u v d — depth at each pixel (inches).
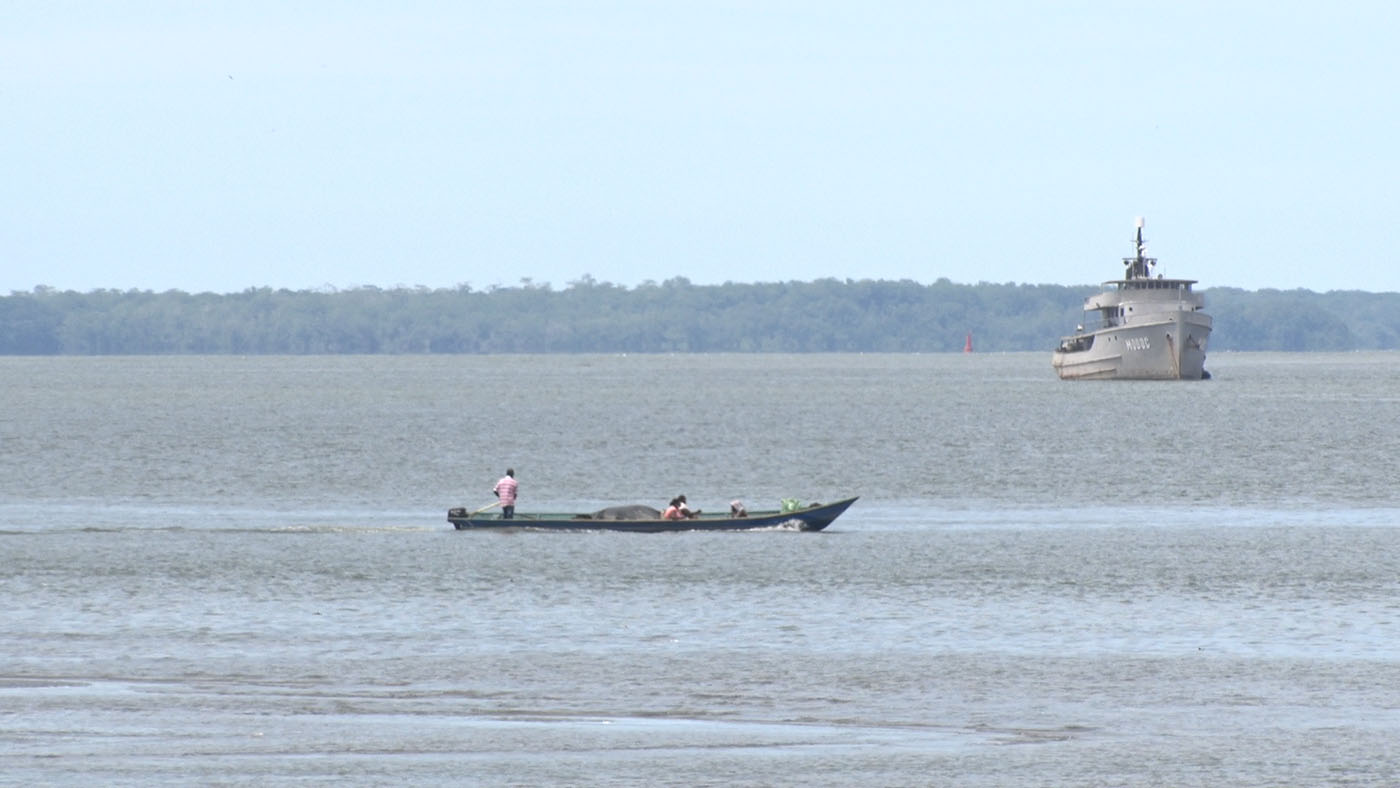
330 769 4608.8
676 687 5748.0
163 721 5162.4
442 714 5315.0
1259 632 6825.8
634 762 4731.8
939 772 4677.7
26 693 5565.9
